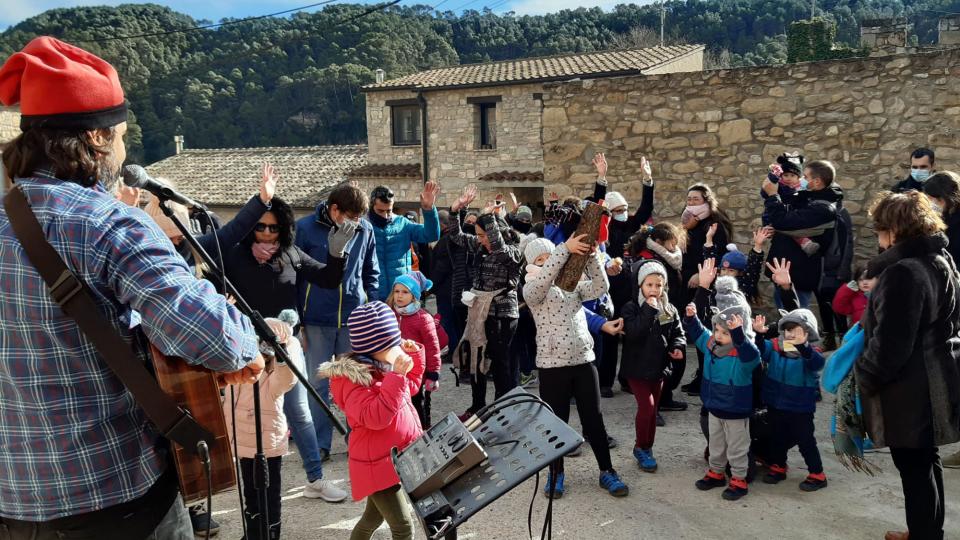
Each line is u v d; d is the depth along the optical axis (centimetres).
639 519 365
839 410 326
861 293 509
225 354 157
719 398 381
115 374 159
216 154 2425
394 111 1956
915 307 274
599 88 802
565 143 823
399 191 1919
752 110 743
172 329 152
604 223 508
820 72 714
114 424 160
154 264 154
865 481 402
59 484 155
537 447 212
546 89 827
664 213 788
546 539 345
